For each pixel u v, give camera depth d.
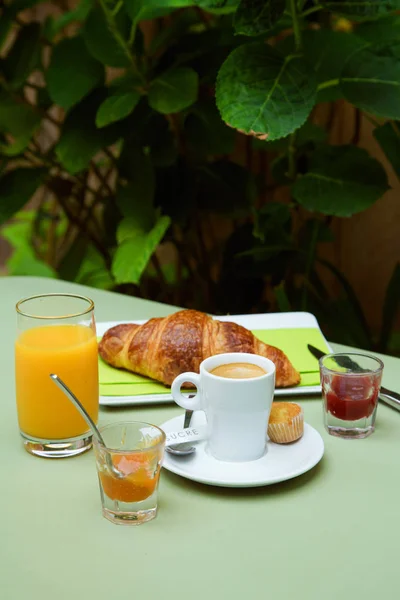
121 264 1.72
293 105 1.41
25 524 0.71
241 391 0.77
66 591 0.61
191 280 2.19
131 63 1.80
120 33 1.75
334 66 1.67
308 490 0.77
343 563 0.65
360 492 0.76
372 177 1.67
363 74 1.54
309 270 1.80
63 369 0.82
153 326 1.01
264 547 0.67
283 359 0.99
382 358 1.13
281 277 1.89
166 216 1.78
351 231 2.12
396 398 0.95
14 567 0.64
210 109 1.89
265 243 1.88
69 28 2.46
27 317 0.84
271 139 1.39
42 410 0.82
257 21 1.45
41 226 2.50
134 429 0.76
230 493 0.76
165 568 0.64
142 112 1.86
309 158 1.73
